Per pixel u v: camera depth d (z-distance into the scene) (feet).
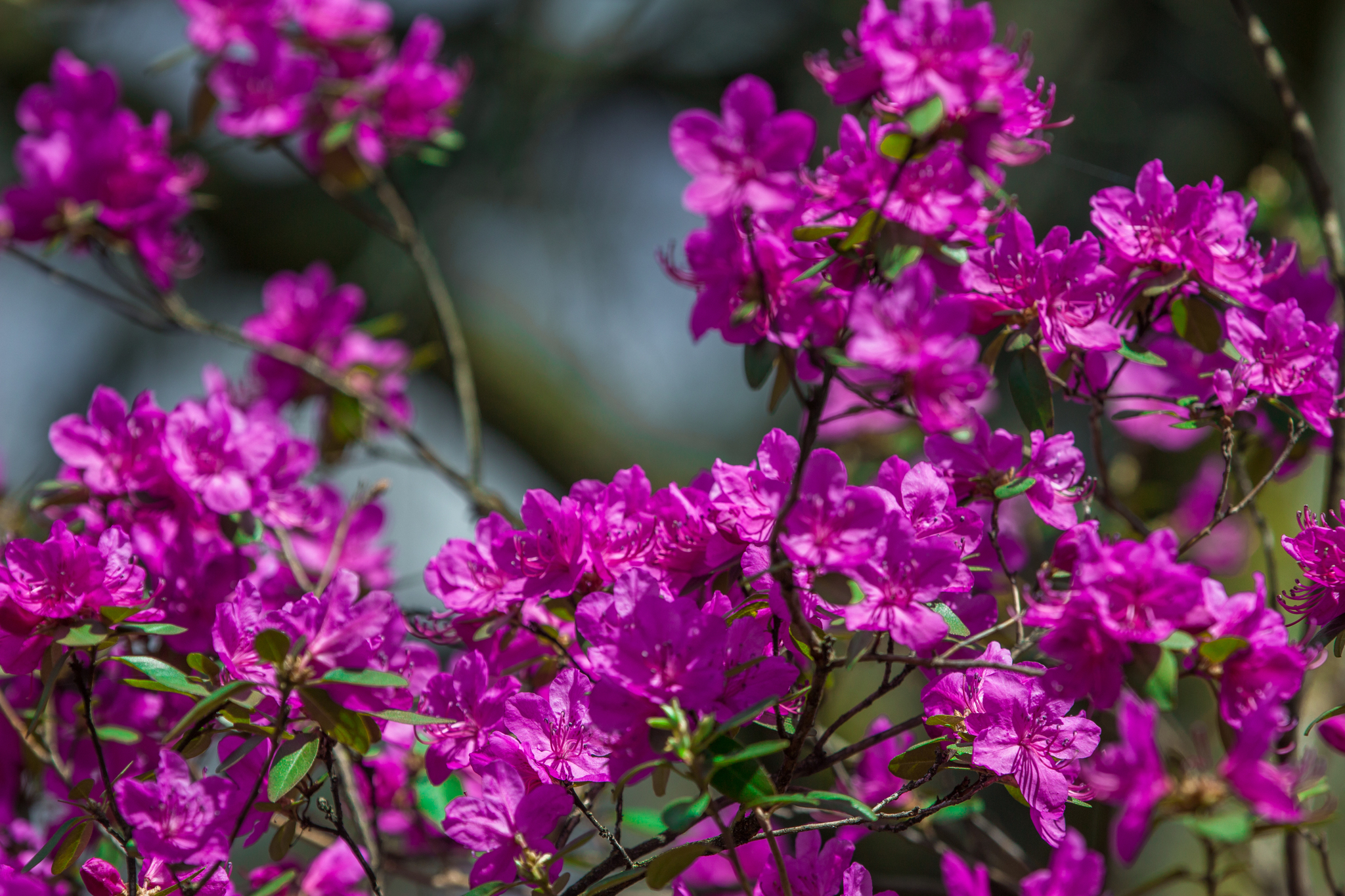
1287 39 11.91
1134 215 6.51
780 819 6.79
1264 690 6.27
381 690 6.40
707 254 6.41
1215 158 12.42
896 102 6.35
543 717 6.43
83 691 6.51
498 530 6.57
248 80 7.43
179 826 6.48
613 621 6.31
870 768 6.88
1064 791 6.37
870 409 6.34
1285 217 7.33
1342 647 6.48
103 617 6.48
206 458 6.78
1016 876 6.94
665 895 6.79
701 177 6.34
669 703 6.27
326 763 6.48
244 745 6.41
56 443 6.77
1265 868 7.08
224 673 6.45
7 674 6.49
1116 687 6.23
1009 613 6.68
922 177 6.39
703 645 6.29
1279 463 6.53
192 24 7.41
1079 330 6.47
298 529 7.16
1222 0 12.32
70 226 7.27
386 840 7.03
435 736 6.50
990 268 6.48
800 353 6.55
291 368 7.59
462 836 6.39
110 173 7.27
